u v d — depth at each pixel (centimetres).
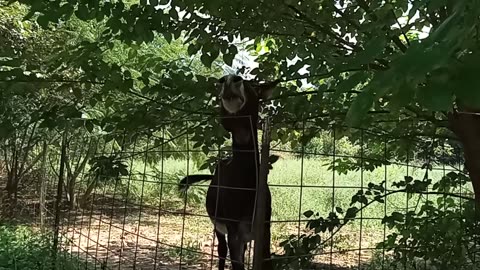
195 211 1349
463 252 490
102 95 511
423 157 582
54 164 1116
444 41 131
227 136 545
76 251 807
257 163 457
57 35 916
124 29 432
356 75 179
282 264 475
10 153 1087
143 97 513
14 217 1003
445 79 128
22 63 490
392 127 557
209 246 948
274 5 450
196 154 859
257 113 485
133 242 955
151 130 540
